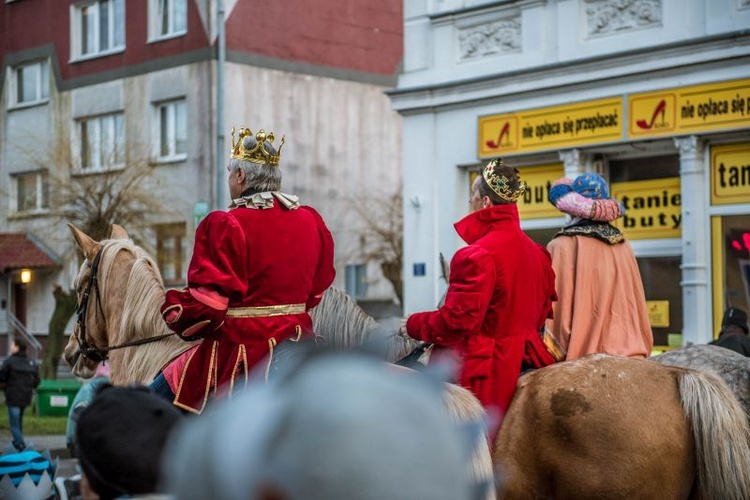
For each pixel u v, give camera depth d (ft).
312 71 100.58
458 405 12.07
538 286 16.63
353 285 103.09
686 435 13.80
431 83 53.98
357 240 104.17
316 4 100.83
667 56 44.88
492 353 15.65
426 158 54.49
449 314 15.38
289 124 99.04
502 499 14.49
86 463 6.57
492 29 51.96
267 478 3.24
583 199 18.69
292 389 3.35
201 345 14.99
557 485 14.14
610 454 13.73
